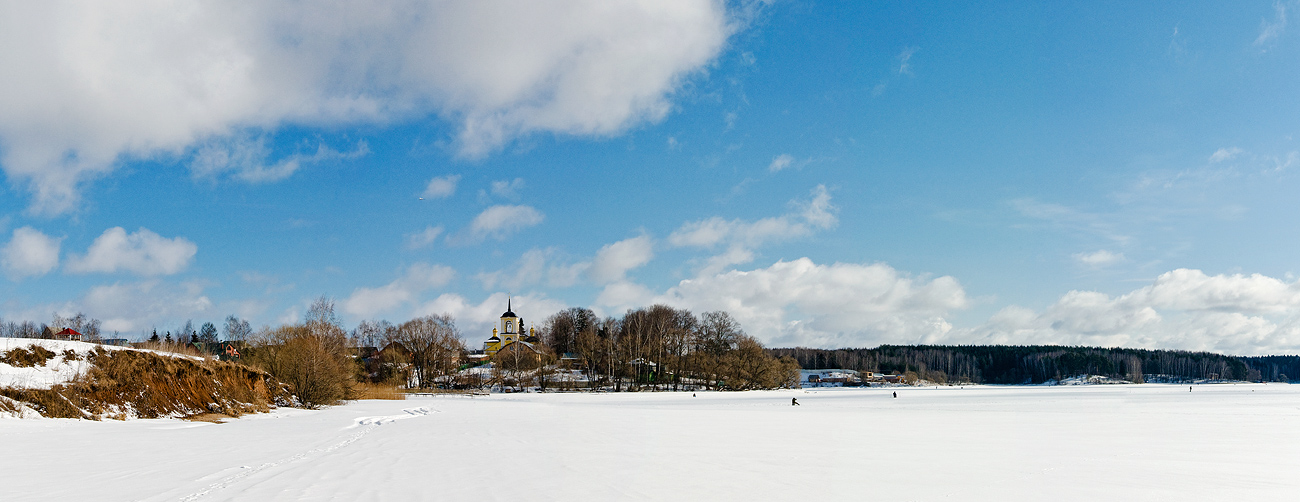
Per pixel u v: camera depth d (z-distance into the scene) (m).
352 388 66.44
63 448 19.70
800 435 29.88
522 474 15.71
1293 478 16.73
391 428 31.73
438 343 120.56
